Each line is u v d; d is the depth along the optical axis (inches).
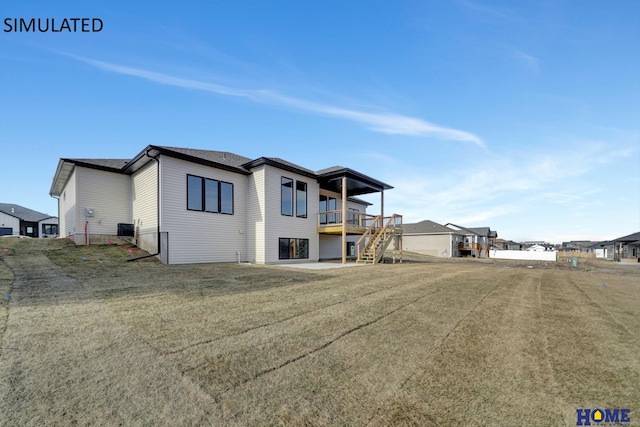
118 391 87.3
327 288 266.5
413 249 1461.6
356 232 641.0
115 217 508.7
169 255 422.3
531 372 107.3
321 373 102.8
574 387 96.7
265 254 505.0
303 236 587.5
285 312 180.5
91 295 207.5
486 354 123.2
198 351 118.5
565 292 293.0
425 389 93.5
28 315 156.9
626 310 213.9
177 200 439.2
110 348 118.4
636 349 132.6
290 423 74.9
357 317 173.8
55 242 473.1
